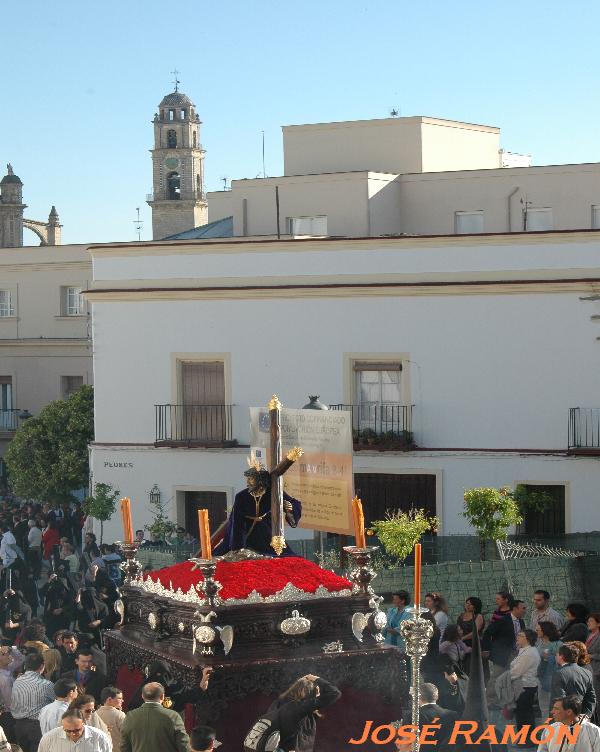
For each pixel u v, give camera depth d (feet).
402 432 100.37
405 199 133.69
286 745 31.37
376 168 141.08
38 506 122.11
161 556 79.56
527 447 98.32
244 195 134.31
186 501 107.65
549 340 97.66
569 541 83.61
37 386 168.76
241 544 37.58
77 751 35.91
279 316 103.86
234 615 32.50
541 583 68.69
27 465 133.28
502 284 97.96
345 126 142.20
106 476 108.88
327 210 131.13
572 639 49.80
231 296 104.73
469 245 99.04
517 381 98.48
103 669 51.26
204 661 32.24
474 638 37.86
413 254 100.32
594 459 96.17
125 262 108.06
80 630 65.05
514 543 83.15
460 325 99.55
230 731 32.35
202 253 105.70
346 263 101.96
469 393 99.50
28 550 104.12
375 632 33.99
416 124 139.44
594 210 127.95
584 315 96.73
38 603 90.79
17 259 169.17
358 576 33.83
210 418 106.22
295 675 32.73
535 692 49.39
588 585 69.36
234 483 105.50
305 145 143.64
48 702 44.83
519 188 130.00
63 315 167.73
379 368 101.65
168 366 107.04
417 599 31.99
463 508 99.71
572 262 96.84
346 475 69.10
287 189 132.57
